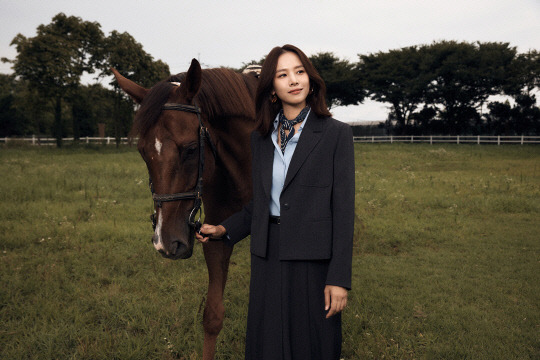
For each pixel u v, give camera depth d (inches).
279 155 56.1
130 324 109.0
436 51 1295.5
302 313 54.1
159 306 121.3
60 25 1083.9
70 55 1025.5
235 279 146.2
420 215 250.7
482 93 1289.4
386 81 1380.4
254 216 58.1
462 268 159.8
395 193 311.9
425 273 155.4
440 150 775.7
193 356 93.7
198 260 164.4
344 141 53.8
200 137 68.6
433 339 102.6
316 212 52.9
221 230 62.8
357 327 106.2
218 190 87.7
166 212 63.9
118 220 232.4
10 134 1647.4
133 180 389.1
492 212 260.4
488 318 114.6
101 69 1120.8
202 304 117.6
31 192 305.0
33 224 217.8
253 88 91.0
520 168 510.6
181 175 65.2
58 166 522.3
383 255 180.5
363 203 279.3
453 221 234.1
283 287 53.7
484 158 663.8
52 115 1674.5
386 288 138.1
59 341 100.0
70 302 124.8
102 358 93.6
